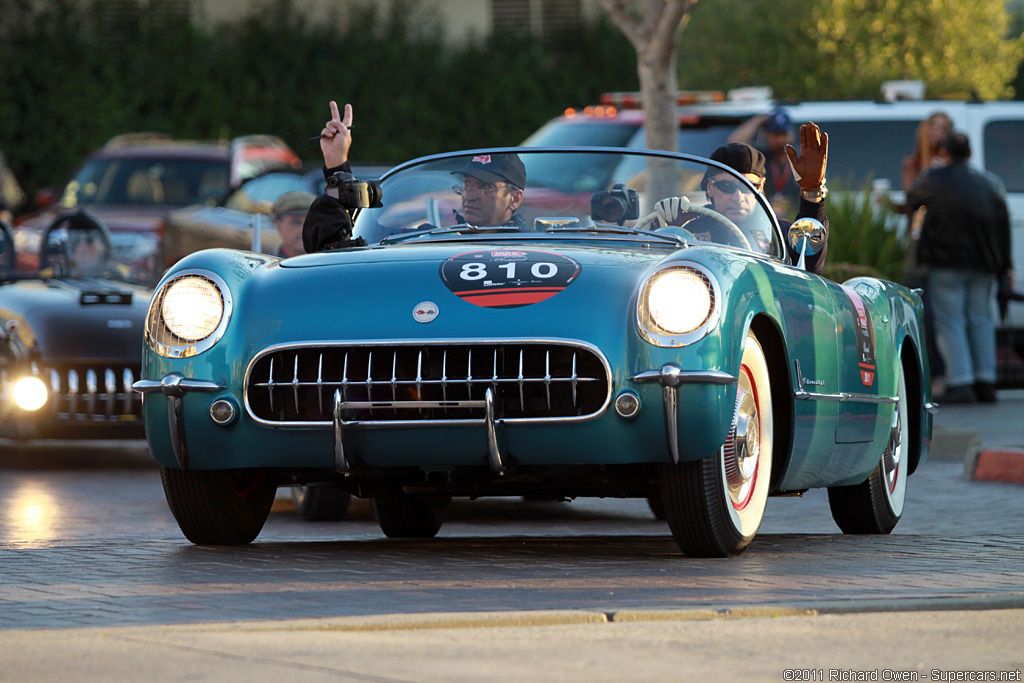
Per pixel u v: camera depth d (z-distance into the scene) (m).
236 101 66.81
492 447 11.59
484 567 11.70
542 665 7.67
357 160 67.50
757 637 8.40
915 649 8.11
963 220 33.34
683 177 14.52
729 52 76.06
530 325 11.62
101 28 66.25
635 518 18.84
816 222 15.09
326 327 11.87
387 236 14.30
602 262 12.23
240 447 12.14
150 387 12.23
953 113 39.06
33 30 64.69
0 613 9.45
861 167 38.16
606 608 9.46
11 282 24.44
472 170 14.30
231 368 12.11
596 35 70.50
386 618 8.85
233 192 35.19
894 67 74.69
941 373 35.00
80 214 25.28
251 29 67.62
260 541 13.91
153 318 12.38
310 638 8.34
